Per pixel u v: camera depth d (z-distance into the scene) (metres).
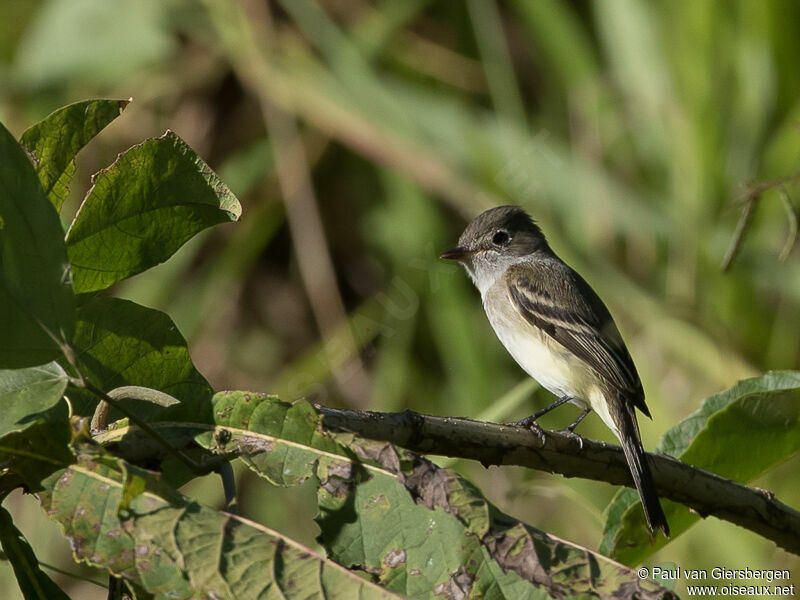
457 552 3.84
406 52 12.04
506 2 12.86
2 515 4.11
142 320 4.57
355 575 3.53
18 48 12.45
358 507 3.93
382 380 10.78
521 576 3.56
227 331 12.11
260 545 3.57
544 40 11.73
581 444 5.47
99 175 4.32
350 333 11.20
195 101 12.36
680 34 10.95
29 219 3.58
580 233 10.84
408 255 11.20
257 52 11.68
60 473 3.81
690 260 10.48
